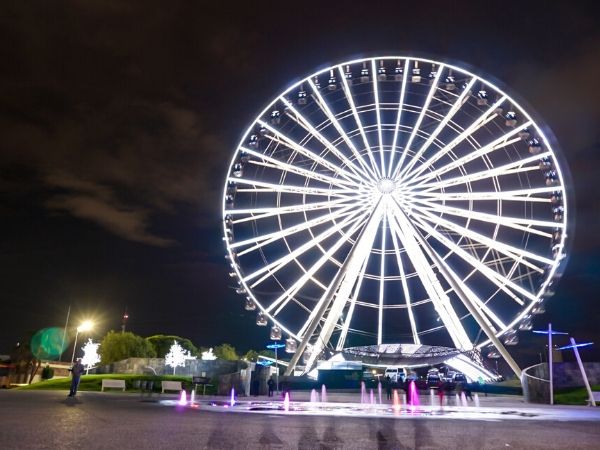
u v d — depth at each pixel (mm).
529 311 45438
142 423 13984
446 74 47344
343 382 50281
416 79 47500
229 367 58531
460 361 53875
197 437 11359
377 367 58094
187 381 46375
